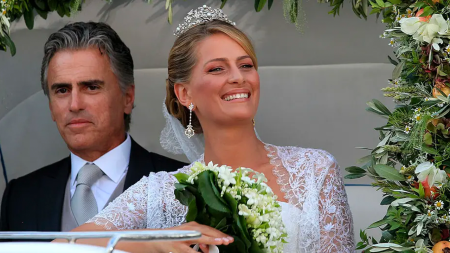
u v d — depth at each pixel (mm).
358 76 6184
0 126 6805
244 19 6137
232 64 4594
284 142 6543
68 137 5777
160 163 6016
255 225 3705
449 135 3824
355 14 5855
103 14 6391
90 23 5941
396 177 3928
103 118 5770
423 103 3754
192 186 3828
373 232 5863
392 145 4078
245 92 4582
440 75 3873
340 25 5961
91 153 5871
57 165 6070
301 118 6398
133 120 6844
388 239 4113
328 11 5906
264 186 3855
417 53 4008
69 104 5723
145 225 4824
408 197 3785
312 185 4613
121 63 5891
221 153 4730
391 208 3943
